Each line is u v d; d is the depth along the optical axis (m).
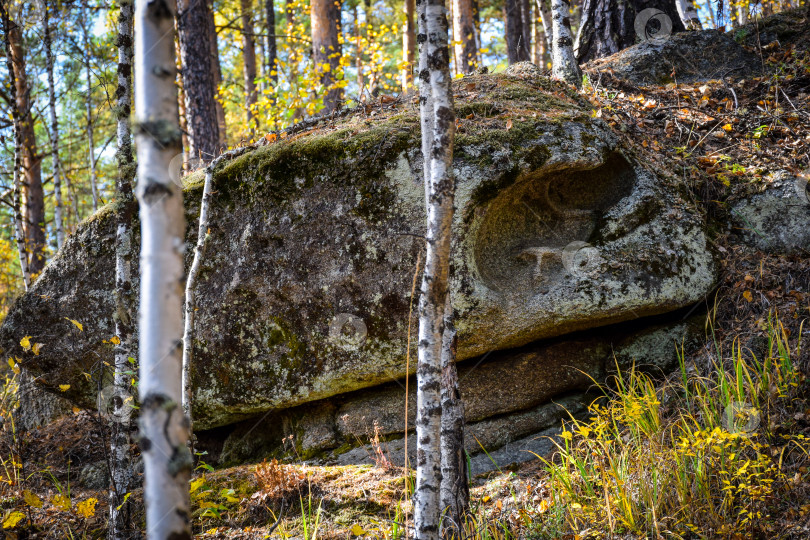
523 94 4.93
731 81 6.38
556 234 4.61
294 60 13.80
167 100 1.75
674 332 4.50
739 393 3.61
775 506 3.14
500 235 4.54
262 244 4.66
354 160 4.40
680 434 3.68
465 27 12.03
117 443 3.82
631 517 3.18
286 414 5.00
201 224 4.39
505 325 4.27
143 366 1.67
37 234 10.47
